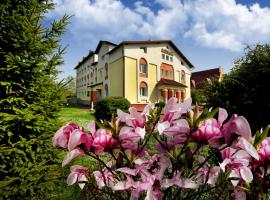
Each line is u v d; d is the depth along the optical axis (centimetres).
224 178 129
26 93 477
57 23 509
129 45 3428
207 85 720
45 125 477
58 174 457
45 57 500
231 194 147
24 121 449
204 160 150
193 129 123
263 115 633
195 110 125
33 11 475
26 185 408
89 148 129
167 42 3806
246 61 679
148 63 3578
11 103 467
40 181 433
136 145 140
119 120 144
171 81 3775
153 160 149
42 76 494
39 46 472
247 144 113
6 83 445
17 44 455
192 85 4966
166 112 138
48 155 486
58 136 128
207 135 124
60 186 490
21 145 438
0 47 463
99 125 133
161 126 131
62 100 523
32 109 484
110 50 3722
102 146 133
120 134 133
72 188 491
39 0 527
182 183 122
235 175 128
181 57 4122
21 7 496
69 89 538
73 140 123
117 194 147
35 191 446
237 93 658
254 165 140
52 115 514
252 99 641
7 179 417
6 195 378
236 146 120
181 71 4125
